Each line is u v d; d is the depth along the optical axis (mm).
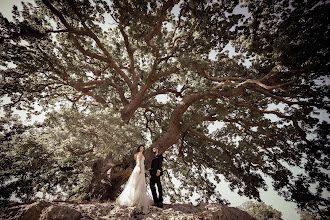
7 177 8039
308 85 10156
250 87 9977
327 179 9141
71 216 3512
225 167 11195
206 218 3930
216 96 9906
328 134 8961
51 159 7320
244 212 5844
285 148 11328
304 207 9312
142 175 5227
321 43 7621
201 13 9211
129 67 14461
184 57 8219
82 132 6500
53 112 9797
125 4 8367
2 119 11453
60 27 11164
